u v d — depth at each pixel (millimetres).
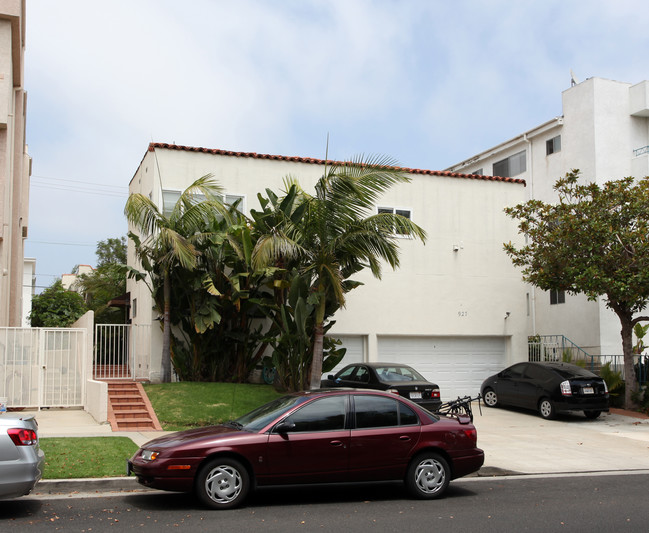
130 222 18469
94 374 18406
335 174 15000
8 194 17625
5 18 16828
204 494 8094
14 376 15273
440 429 9070
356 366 17000
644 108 25984
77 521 7449
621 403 19828
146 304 18984
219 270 17500
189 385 16641
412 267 21312
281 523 7426
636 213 18062
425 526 7352
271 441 8312
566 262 18453
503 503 8672
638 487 9953
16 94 20797
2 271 16484
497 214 22625
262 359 18547
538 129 28453
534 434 15344
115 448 11094
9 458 7367
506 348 22500
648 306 24922
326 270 15672
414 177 21656
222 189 17375
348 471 8555
